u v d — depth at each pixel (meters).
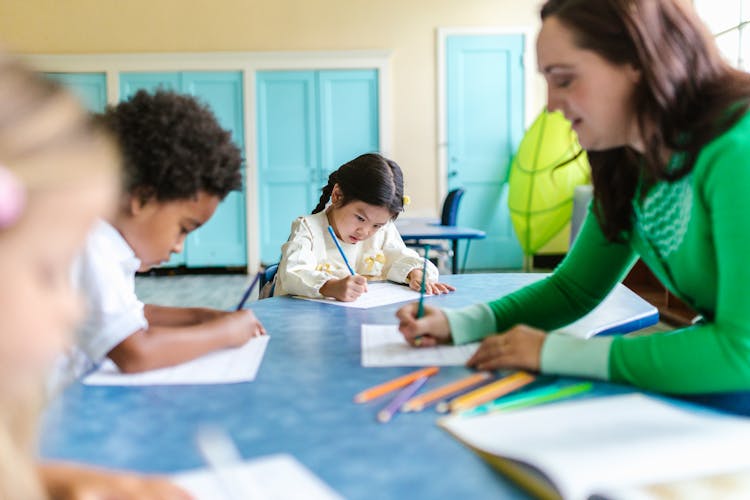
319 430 0.59
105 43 5.68
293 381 0.74
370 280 1.58
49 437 0.57
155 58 5.64
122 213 0.82
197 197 0.84
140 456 0.53
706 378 0.65
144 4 5.65
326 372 0.78
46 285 0.29
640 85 0.72
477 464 0.51
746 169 0.66
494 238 5.94
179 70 5.67
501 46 5.74
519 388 0.71
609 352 0.72
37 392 0.35
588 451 0.49
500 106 5.80
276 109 5.75
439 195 5.88
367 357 0.85
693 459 0.49
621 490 0.45
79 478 0.43
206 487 0.47
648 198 0.86
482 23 5.74
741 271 0.65
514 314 0.98
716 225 0.68
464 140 5.83
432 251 4.14
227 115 5.74
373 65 5.72
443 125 5.80
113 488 0.43
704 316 0.85
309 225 1.62
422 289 1.14
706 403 0.69
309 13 5.72
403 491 0.47
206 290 4.84
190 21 5.69
